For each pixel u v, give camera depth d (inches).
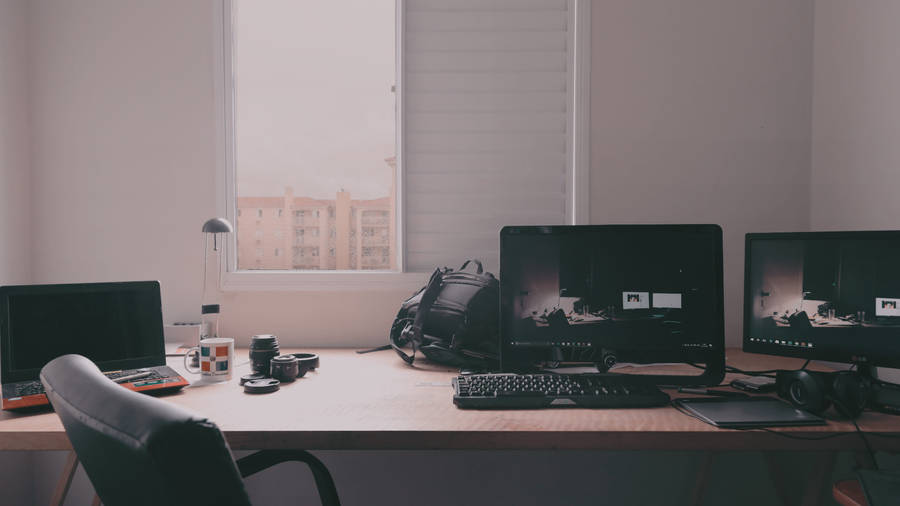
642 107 75.3
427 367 63.7
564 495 75.4
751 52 74.9
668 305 55.9
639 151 75.4
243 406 47.5
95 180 75.3
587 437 41.4
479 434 41.3
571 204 77.4
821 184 72.9
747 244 55.2
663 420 44.0
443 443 41.3
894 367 47.0
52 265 75.4
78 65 74.8
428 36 77.0
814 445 41.1
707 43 74.9
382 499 75.7
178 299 75.9
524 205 77.7
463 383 51.1
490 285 64.7
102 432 21.7
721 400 48.1
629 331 56.2
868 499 37.3
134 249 75.7
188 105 75.4
